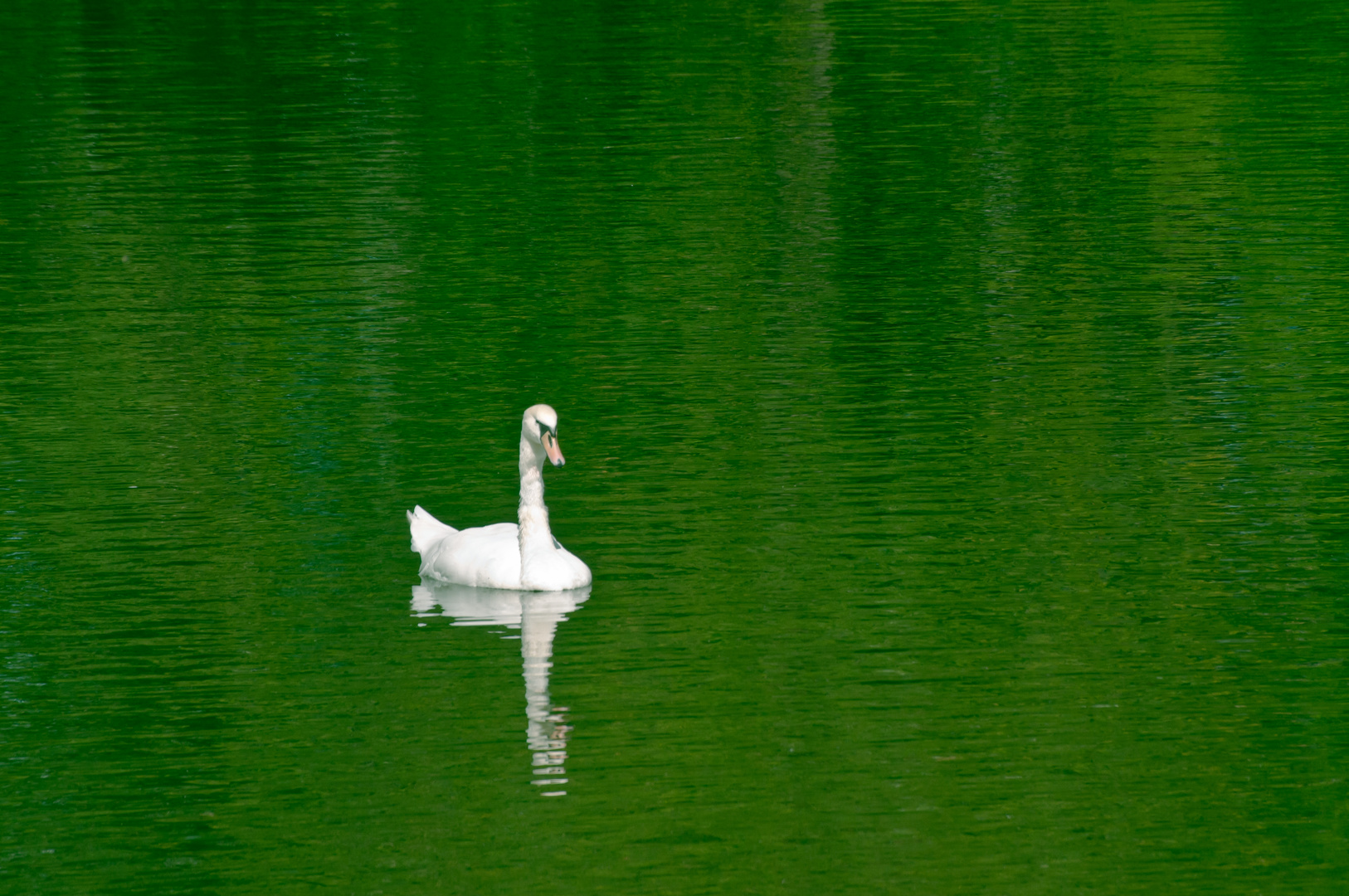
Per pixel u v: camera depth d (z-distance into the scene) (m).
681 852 11.37
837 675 13.87
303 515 17.67
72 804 12.12
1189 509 17.27
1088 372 21.70
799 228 29.30
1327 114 36.59
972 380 21.47
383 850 11.46
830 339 23.31
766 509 17.44
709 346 23.14
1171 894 10.86
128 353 23.39
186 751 12.83
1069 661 14.04
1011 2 51.56
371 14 51.78
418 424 20.41
